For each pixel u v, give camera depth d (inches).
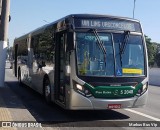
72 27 390.9
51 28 477.1
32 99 569.6
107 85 385.7
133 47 408.5
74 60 384.5
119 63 396.2
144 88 407.8
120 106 390.0
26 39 701.9
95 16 401.1
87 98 379.9
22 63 749.9
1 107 441.7
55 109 472.4
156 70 1187.9
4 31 661.3
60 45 442.0
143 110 484.7
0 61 668.7
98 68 388.2
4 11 660.7
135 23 417.4
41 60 538.6
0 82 673.6
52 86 465.1
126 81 394.0
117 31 404.8
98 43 393.7
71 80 384.5
